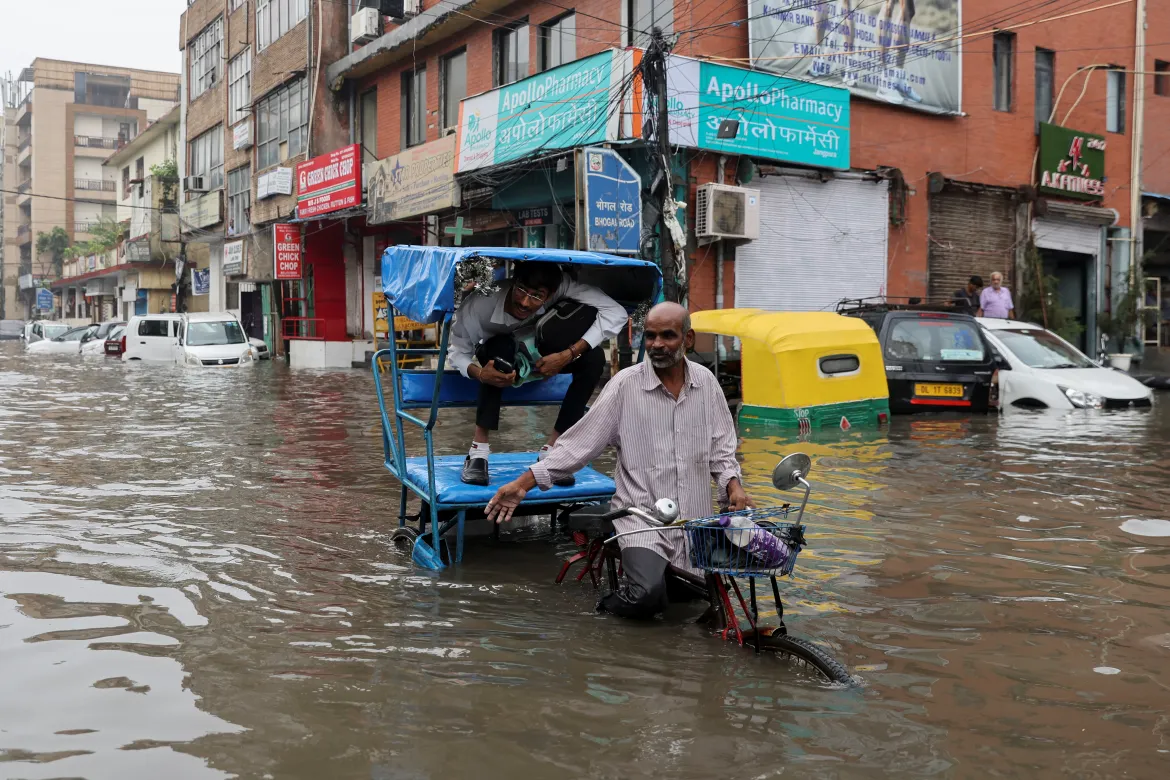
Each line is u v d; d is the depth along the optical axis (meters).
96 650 3.78
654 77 13.95
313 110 25.58
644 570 4.14
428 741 3.00
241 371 22.00
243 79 31.22
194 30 35.94
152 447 9.59
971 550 5.43
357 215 23.31
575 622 4.23
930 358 11.83
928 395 11.69
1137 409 12.12
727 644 3.95
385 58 22.94
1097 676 3.60
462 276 4.78
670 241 13.94
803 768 2.84
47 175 66.94
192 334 24.88
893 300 18.34
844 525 6.01
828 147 16.88
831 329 10.73
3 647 3.80
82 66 67.94
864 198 17.88
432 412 5.14
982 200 19.55
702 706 3.29
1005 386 12.66
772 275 16.81
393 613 4.34
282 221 28.36
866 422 10.79
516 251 4.98
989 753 2.96
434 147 19.55
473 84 20.30
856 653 3.84
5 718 3.15
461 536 5.25
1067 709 3.29
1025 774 2.82
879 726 3.15
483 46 19.91
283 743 2.98
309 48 25.81
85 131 67.75
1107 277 21.84
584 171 14.84
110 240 51.56
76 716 3.16
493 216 19.80
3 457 8.84
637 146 15.27
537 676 3.57
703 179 15.91
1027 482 7.39
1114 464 8.20
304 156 26.53
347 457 9.01
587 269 5.59
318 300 26.94
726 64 15.69
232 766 2.82
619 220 15.16
